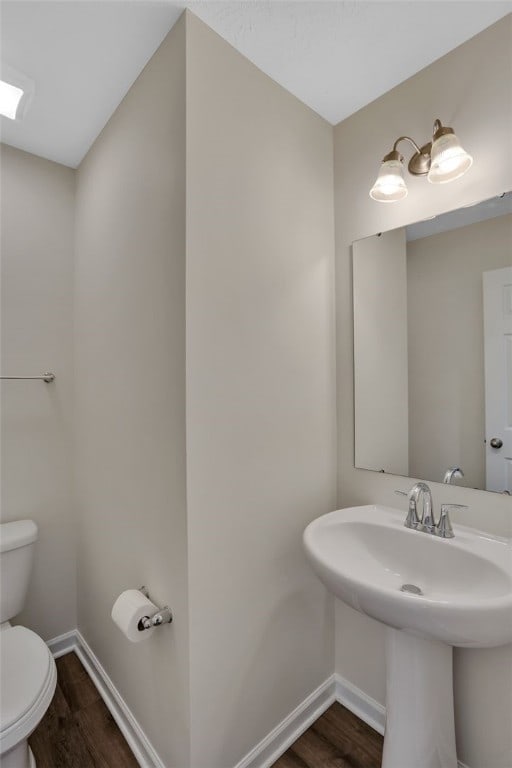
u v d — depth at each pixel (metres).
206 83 1.11
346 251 1.56
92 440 1.69
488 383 1.19
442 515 1.15
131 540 1.36
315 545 1.12
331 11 1.09
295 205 1.42
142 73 1.29
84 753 1.33
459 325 1.25
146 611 1.12
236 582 1.18
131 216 1.36
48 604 1.81
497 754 1.13
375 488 1.46
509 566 0.97
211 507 1.12
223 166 1.16
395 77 1.35
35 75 1.30
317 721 1.46
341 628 1.55
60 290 1.87
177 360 1.09
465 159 1.07
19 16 1.08
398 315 1.39
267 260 1.30
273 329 1.32
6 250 1.71
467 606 0.80
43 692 1.12
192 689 1.06
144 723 1.28
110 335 1.52
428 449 1.32
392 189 1.22
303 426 1.43
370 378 1.48
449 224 1.26
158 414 1.19
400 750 1.11
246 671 1.21
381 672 1.42
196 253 1.08
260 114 1.28
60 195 1.87
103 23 1.11
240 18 1.11
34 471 1.78
